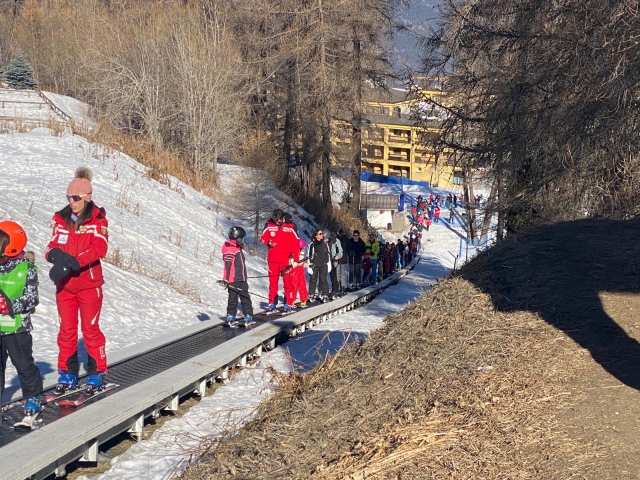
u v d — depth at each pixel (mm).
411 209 68375
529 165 16156
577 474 4480
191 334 11367
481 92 17906
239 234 12211
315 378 7449
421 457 4910
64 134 28297
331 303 17281
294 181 38406
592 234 10453
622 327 6809
